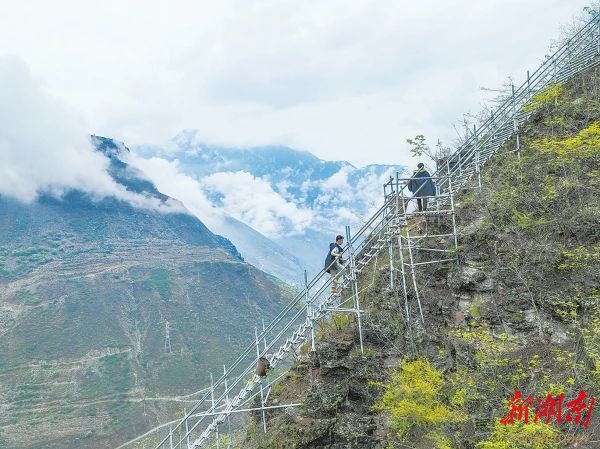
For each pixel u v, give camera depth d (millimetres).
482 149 25453
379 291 20719
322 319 21609
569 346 14523
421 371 15703
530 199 17922
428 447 15391
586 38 26312
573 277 15531
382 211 21125
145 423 124875
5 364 162250
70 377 154125
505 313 16422
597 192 16812
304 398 18938
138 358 168125
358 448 17531
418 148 24203
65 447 115062
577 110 20875
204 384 149250
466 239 18875
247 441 20844
